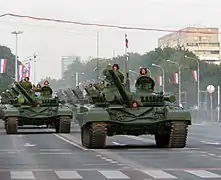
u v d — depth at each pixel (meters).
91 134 39.03
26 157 33.62
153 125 39.84
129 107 39.97
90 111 38.94
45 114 65.75
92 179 23.17
